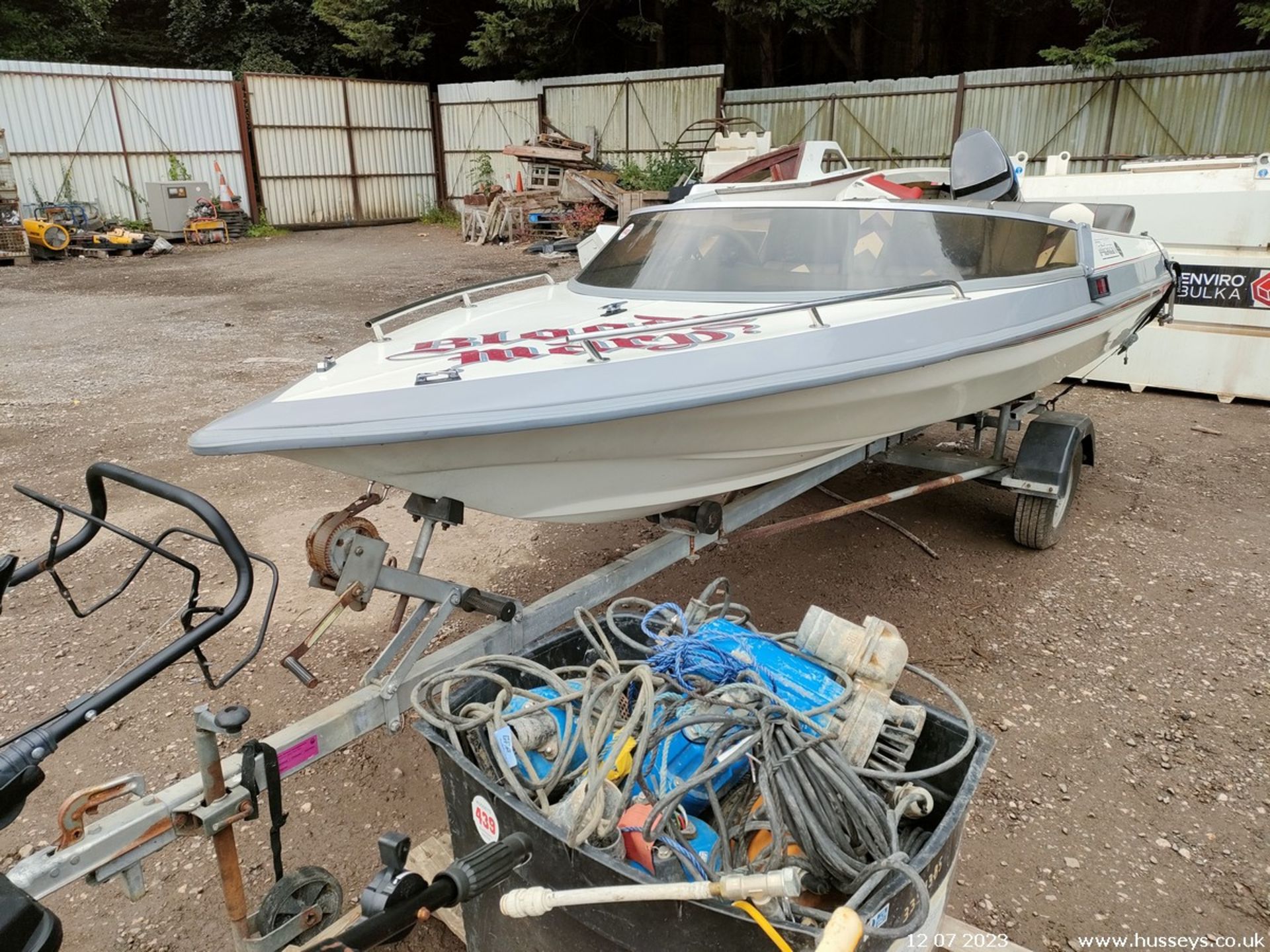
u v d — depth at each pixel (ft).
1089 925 7.52
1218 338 22.80
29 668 11.10
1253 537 15.06
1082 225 13.12
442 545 14.74
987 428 15.40
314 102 67.31
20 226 50.93
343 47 77.00
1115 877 8.01
